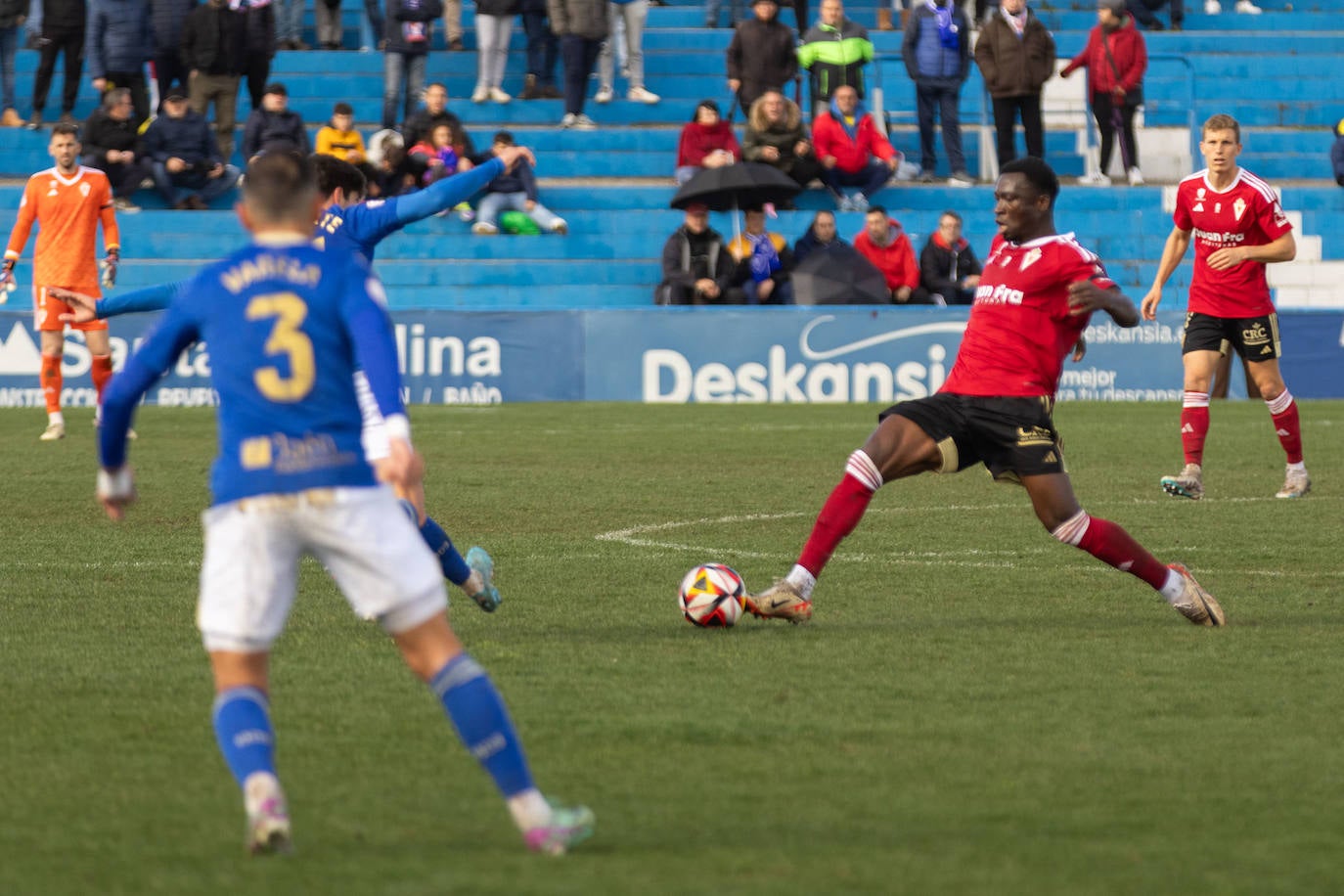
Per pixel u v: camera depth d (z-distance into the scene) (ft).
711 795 47.73
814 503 123.75
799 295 234.58
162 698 60.39
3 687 62.28
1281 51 319.88
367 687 62.34
